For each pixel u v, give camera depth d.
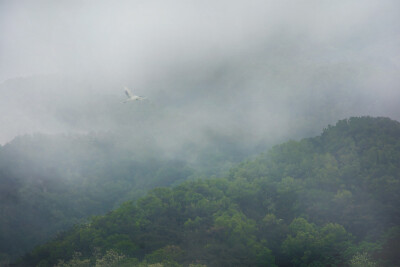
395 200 96.31
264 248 77.00
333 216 93.81
